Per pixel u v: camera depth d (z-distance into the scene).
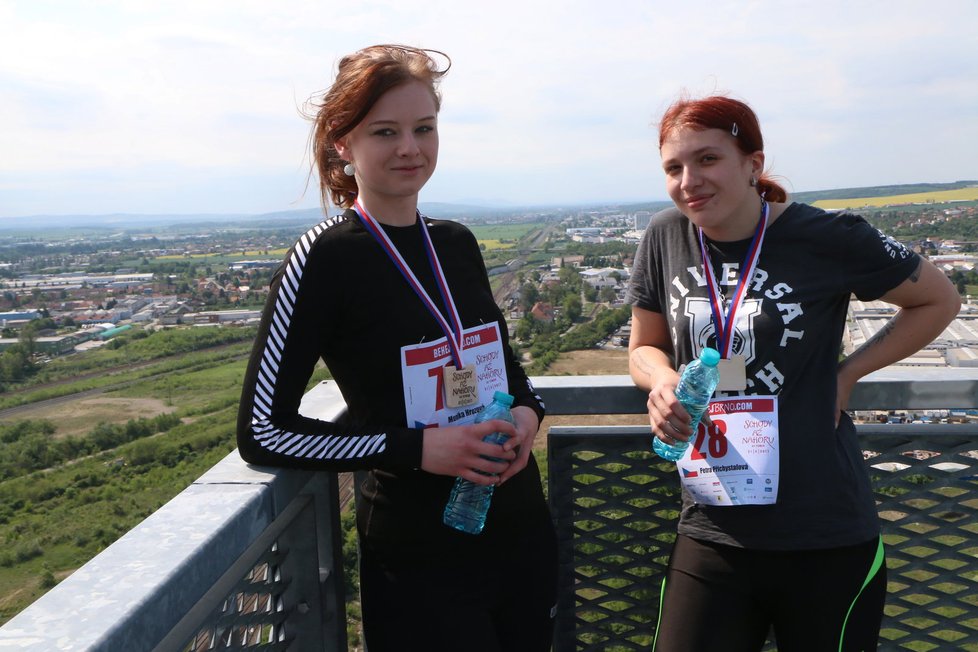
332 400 1.43
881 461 1.55
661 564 1.70
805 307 1.37
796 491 1.34
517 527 1.31
